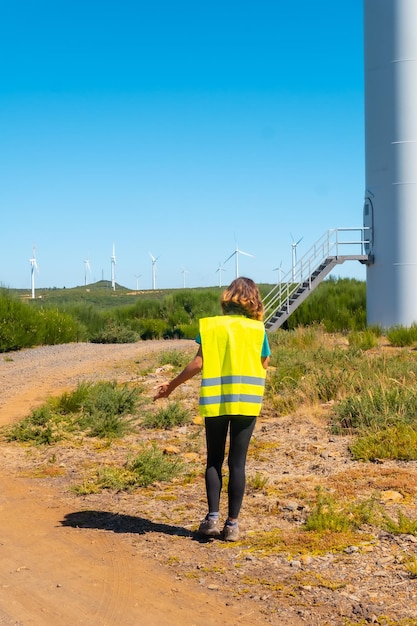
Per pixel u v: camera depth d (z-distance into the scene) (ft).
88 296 308.19
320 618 15.31
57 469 28.53
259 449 30.83
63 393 43.32
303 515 21.75
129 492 25.34
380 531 20.21
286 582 17.12
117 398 39.27
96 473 27.68
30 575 18.06
